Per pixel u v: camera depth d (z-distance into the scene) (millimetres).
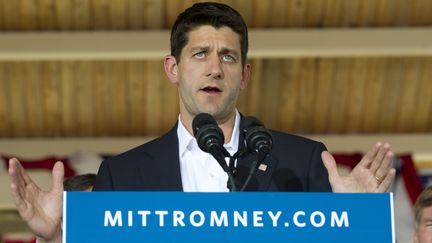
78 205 4629
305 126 17688
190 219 4648
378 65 16828
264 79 16844
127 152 5602
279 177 5434
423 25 16188
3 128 17547
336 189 5230
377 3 15867
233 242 4645
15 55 15617
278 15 15812
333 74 16859
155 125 17594
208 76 5352
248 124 5230
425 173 17281
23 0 15539
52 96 17109
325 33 15844
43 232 5250
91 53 15641
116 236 4621
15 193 5164
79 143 17578
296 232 4672
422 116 17750
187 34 5461
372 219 4703
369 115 17641
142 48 15664
